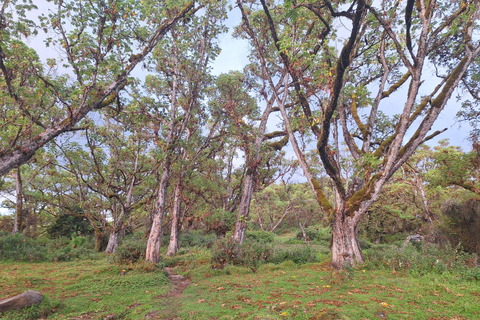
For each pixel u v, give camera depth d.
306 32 12.13
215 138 18.53
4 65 7.38
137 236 27.41
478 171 14.38
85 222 26.77
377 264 10.36
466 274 8.17
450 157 14.85
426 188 20.45
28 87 8.80
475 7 8.35
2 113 8.86
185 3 11.62
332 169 9.84
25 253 14.80
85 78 8.22
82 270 11.26
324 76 9.30
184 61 13.70
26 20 7.57
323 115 9.13
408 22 8.05
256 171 15.55
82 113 8.20
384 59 12.85
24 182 22.83
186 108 14.60
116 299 7.30
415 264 9.45
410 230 27.52
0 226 28.00
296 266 10.99
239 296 6.79
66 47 8.00
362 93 11.36
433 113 9.52
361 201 10.30
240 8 12.29
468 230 14.96
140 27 10.16
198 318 5.45
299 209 38.38
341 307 5.67
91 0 7.96
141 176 20.94
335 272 9.03
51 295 7.64
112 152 20.36
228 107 15.88
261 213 43.31
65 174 24.00
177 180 18.45
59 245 19.61
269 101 15.92
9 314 5.77
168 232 28.25
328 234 31.23
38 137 7.50
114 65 8.49
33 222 28.08
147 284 8.91
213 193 22.16
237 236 14.21
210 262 11.67
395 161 10.12
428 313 5.33
